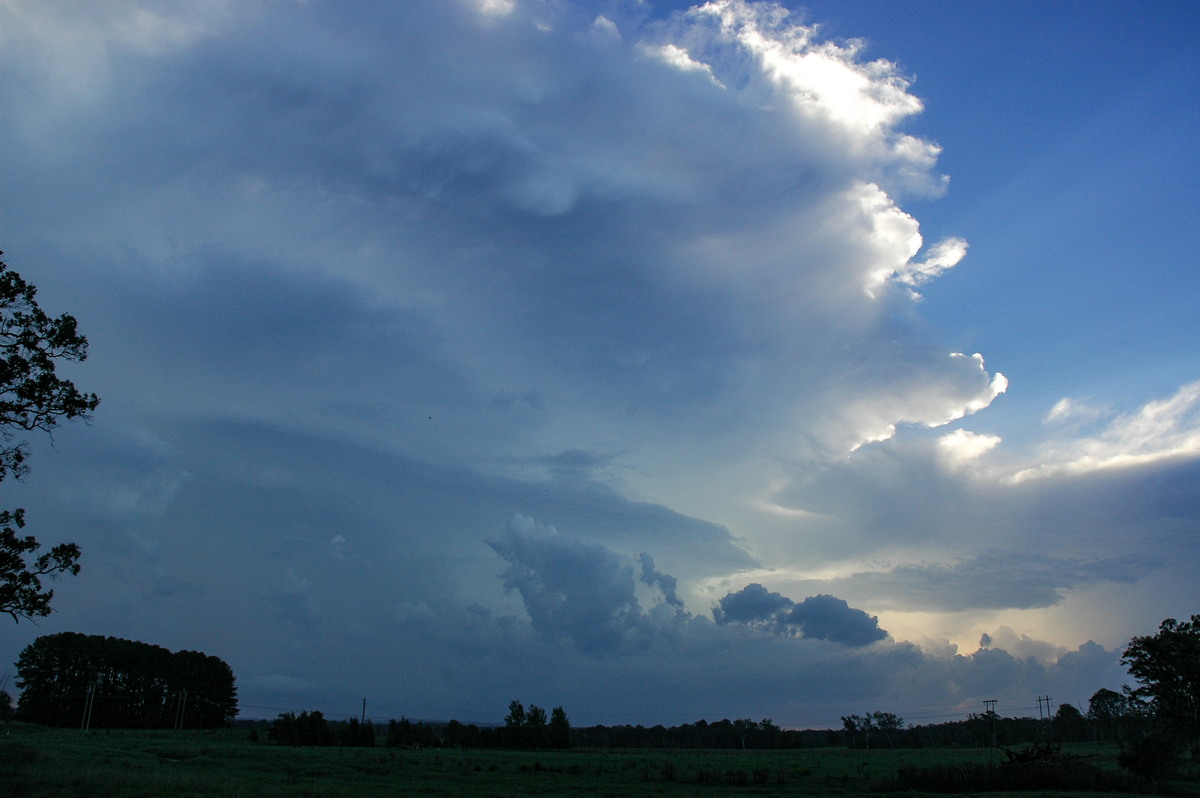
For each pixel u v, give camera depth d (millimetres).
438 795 44000
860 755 125500
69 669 159125
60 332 35656
